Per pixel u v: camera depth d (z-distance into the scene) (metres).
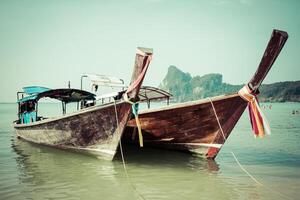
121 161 12.37
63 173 10.46
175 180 9.71
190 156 13.53
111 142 11.59
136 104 10.30
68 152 14.22
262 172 10.77
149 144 14.90
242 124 36.62
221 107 11.42
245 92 10.35
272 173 10.62
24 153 14.22
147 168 11.27
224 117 11.68
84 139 12.65
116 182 9.45
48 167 11.33
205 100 11.45
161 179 9.82
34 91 17.58
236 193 8.42
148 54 9.36
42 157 13.19
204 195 8.27
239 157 13.65
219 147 12.41
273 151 15.37
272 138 20.95
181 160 12.73
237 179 9.84
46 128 14.47
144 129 13.91
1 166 11.49
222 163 12.29
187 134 13.07
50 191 8.47
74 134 12.93
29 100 17.27
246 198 8.03
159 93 15.47
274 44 9.10
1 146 16.47
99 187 8.90
